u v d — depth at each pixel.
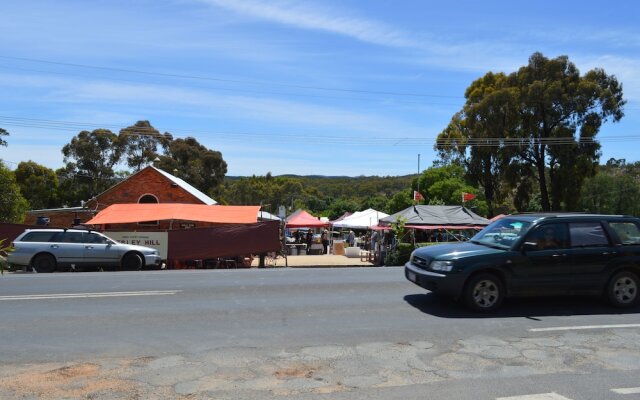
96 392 4.95
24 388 5.05
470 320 8.08
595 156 43.09
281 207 26.67
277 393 4.95
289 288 11.07
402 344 6.70
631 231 9.24
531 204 58.25
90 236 18.06
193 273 14.10
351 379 5.36
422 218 25.97
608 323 7.93
